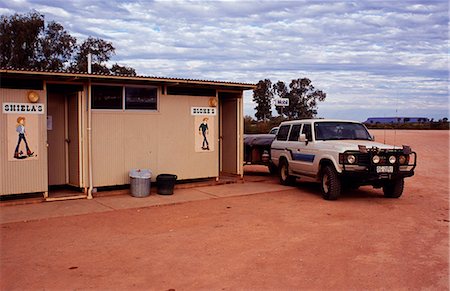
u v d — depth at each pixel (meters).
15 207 9.73
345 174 10.38
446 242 7.13
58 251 6.57
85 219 8.70
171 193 11.48
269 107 62.69
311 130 12.02
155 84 11.78
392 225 8.27
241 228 7.98
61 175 11.74
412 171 10.60
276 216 9.02
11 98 9.88
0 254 6.43
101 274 5.61
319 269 5.80
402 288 5.18
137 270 5.75
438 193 12.18
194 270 5.75
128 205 10.06
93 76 10.29
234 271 5.71
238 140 14.13
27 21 31.28
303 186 13.17
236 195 11.52
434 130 61.09
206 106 12.93
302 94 63.53
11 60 31.17
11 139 9.89
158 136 12.04
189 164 12.66
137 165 11.71
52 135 11.59
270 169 16.14
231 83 12.53
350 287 5.20
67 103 11.62
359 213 9.35
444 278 5.50
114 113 11.30
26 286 5.21
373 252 6.56
